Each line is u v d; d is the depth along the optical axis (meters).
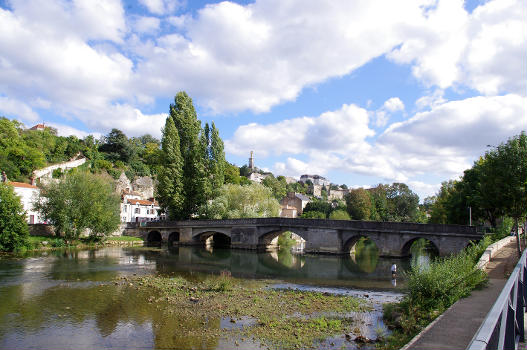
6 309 21.31
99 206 55.97
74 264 38.94
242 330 17.80
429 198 101.94
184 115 71.25
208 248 63.25
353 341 16.08
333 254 52.66
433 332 10.99
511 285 6.53
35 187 64.25
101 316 20.12
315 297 25.22
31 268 35.59
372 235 50.50
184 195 69.00
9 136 77.50
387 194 113.06
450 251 44.69
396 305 20.88
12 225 46.12
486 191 31.30
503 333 4.94
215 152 72.25
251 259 48.88
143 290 26.59
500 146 29.56
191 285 28.95
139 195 94.50
